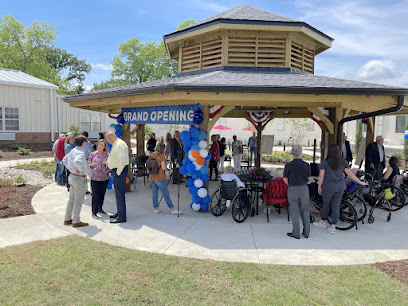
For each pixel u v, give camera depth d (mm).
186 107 7055
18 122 20016
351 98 6312
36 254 4594
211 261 4434
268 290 3668
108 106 10039
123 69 39625
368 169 8773
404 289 3723
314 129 35156
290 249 4973
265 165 17359
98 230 5805
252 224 6301
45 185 10250
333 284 3826
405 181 8414
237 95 6211
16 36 36031
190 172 6914
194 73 9453
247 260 4520
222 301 3430
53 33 37625
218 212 7129
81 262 4352
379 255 4762
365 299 3498
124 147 6113
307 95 6266
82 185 5855
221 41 8906
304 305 3371
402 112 10789
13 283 3754
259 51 8844
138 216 6816
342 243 5266
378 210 7539
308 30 8898
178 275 4008
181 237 5477
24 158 16938
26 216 6625
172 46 10531
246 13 9602
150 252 4762
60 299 3434
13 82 19406
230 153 21359
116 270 4125
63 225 6078
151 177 6938
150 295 3537
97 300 3424
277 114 14102
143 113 8445
